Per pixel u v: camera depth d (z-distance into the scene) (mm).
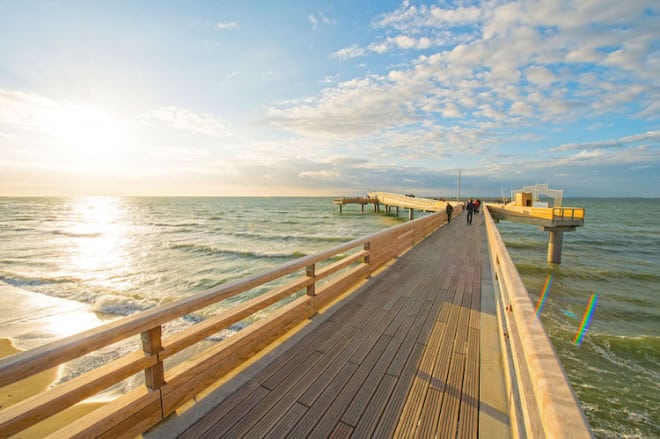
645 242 29109
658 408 5512
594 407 5570
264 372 2686
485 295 4816
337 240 25766
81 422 1705
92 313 9469
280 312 3402
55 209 93562
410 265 6848
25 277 14188
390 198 52469
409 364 2844
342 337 3367
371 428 2076
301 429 2061
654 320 10047
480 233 12805
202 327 2396
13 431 1420
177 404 2178
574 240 30500
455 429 2062
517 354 1694
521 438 1487
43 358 1456
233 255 19547
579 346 7949
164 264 17094
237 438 1972
